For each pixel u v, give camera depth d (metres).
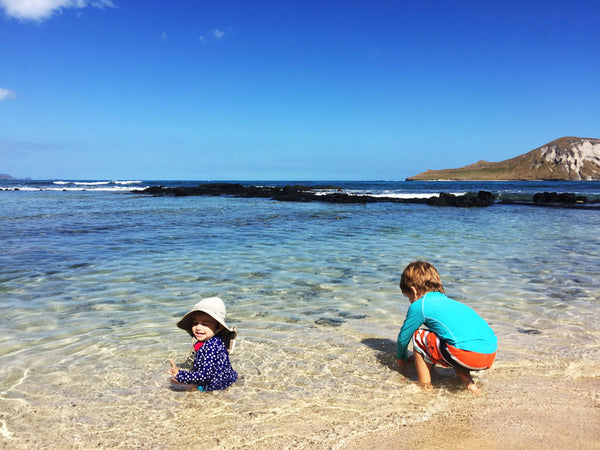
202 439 2.41
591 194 36.16
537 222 15.25
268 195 34.47
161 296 5.34
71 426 2.53
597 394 2.93
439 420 2.61
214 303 3.15
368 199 29.83
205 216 16.84
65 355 3.57
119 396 2.90
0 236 10.59
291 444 2.36
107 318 4.52
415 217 17.22
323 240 10.26
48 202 26.16
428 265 3.38
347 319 4.55
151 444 2.36
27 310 4.76
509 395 2.92
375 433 2.47
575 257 8.12
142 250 8.64
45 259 7.62
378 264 7.37
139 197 33.88
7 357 3.52
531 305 5.05
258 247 9.12
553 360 3.49
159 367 3.37
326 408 2.77
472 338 2.91
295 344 3.85
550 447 2.29
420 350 3.11
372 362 3.49
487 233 11.80
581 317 4.61
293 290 5.67
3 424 2.54
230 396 2.93
